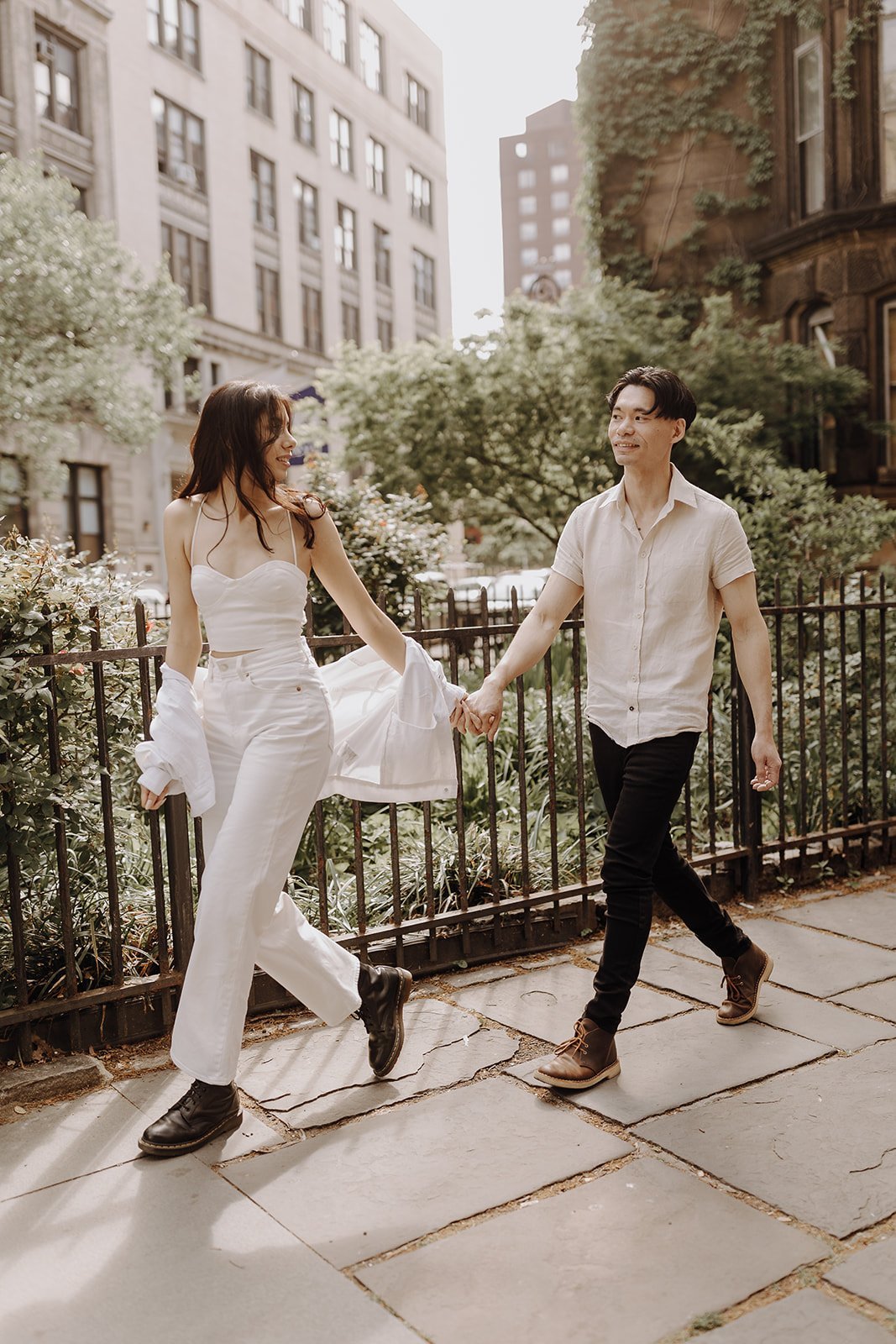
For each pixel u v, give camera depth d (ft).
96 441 84.17
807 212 46.68
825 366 43.75
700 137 47.67
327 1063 10.18
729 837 16.81
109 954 11.13
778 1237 7.27
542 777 18.22
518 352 43.55
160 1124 8.56
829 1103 9.16
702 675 9.50
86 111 83.87
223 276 100.01
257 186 106.52
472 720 9.81
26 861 10.16
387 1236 7.39
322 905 11.99
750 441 41.93
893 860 17.06
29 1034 10.11
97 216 84.84
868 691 18.06
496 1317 6.51
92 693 11.75
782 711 15.57
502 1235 7.37
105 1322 6.55
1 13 75.77
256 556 8.61
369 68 128.67
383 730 9.81
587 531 9.82
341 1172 8.25
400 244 136.15
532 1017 11.19
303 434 47.09
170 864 10.85
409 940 12.49
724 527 9.37
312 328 115.65
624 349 42.01
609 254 49.34
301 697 8.67
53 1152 8.62
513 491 46.83
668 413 9.27
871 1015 11.05
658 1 47.50
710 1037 10.57
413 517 24.63
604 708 9.75
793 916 14.40
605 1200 7.77
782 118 46.29
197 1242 7.36
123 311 56.54
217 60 99.30
